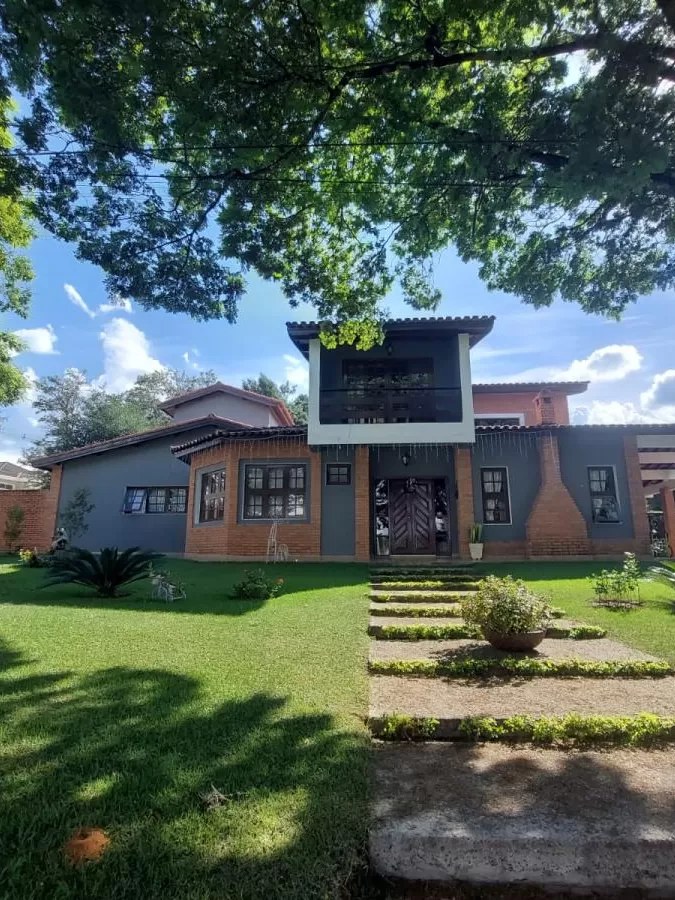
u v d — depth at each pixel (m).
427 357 16.27
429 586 9.89
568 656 5.25
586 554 13.77
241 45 4.83
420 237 7.42
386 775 2.86
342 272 7.92
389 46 5.18
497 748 3.27
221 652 5.22
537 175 5.77
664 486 19.83
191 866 1.99
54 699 3.82
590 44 4.66
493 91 5.37
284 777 2.69
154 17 4.39
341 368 16.38
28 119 5.39
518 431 14.53
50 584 9.01
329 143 6.05
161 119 5.52
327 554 14.55
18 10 4.29
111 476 18.89
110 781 2.62
